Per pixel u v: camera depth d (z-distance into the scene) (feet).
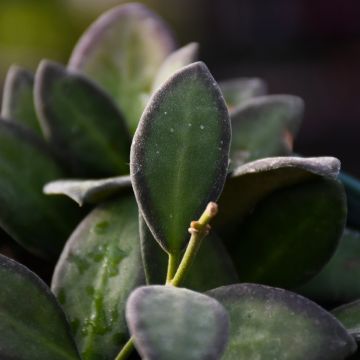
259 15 4.79
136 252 0.91
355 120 4.34
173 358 0.69
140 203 0.84
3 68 3.98
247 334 0.81
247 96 1.18
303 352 0.80
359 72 4.60
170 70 1.10
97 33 1.17
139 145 0.84
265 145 1.04
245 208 0.96
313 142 4.21
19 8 4.13
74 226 1.03
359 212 1.10
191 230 0.79
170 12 4.78
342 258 1.01
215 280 0.91
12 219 1.01
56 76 1.05
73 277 0.91
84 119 1.06
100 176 1.06
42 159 1.06
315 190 0.95
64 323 0.85
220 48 4.80
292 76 4.61
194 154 0.85
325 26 4.74
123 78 1.16
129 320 0.71
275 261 0.97
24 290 0.85
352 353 0.83
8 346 0.82
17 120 1.12
